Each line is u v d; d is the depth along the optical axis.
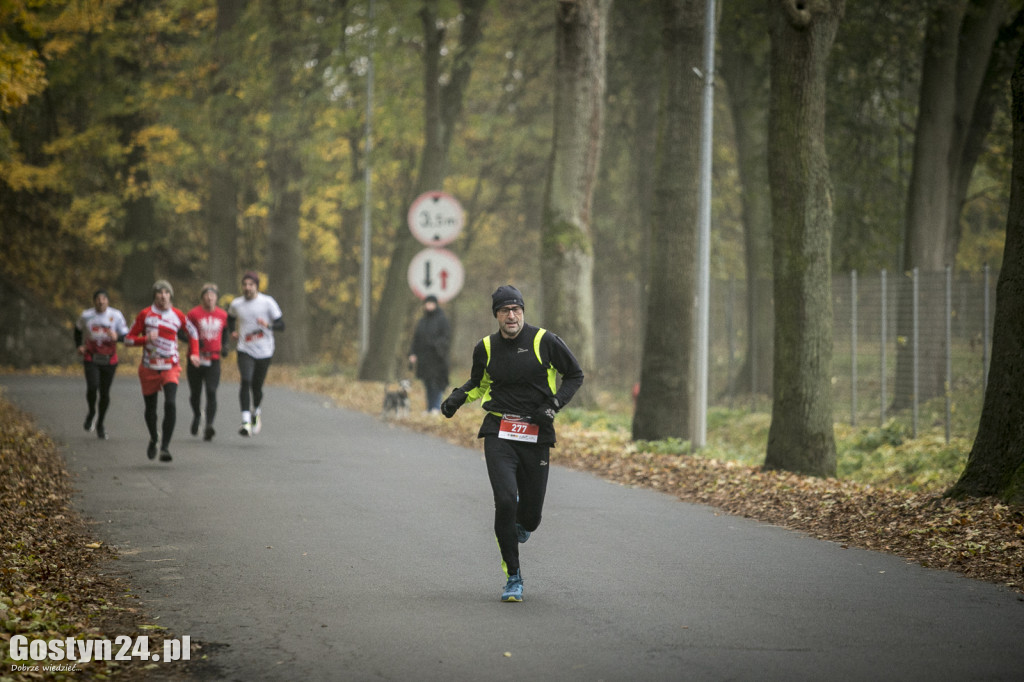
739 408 93.75
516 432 26.64
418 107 115.12
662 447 58.12
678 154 62.78
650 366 63.03
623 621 24.09
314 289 159.62
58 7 107.44
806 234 49.97
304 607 25.25
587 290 76.12
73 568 28.44
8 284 121.56
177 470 48.16
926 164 83.38
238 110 122.06
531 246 155.00
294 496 41.88
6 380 101.50
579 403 77.31
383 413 77.38
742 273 138.88
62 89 123.44
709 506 41.59
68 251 140.38
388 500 41.31
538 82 131.38
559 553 31.89
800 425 50.31
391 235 156.50
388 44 103.69
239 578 28.17
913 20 82.69
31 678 19.33
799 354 50.28
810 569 29.78
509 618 24.34
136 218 135.38
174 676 20.08
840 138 86.88
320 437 63.69
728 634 23.05
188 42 129.75
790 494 42.59
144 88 123.88
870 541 33.81
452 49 112.75
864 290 76.94
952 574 29.16
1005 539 31.62
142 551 31.36
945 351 66.19
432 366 76.69
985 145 96.31
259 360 58.62
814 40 49.12
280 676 20.09
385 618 24.31
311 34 112.19
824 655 21.48
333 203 137.25
